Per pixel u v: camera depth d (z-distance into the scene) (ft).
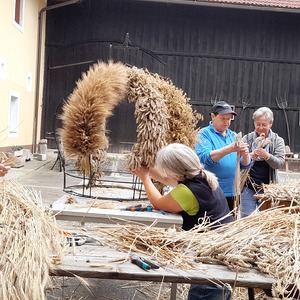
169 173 8.63
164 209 8.64
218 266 6.50
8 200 6.86
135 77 11.12
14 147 36.73
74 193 12.42
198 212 8.40
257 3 46.19
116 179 15.06
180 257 6.62
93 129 10.57
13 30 37.22
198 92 48.98
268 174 13.91
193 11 48.39
